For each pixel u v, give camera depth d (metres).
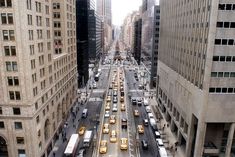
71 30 93.56
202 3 53.72
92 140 70.12
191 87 60.06
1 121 52.75
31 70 51.41
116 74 175.50
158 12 126.88
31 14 50.72
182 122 68.56
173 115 77.25
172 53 79.25
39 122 56.50
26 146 53.62
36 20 54.16
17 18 46.88
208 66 50.66
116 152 63.91
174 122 75.38
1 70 49.78
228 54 50.66
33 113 52.31
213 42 49.53
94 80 150.38
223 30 49.50
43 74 59.78
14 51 48.78
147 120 83.50
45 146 60.31
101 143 66.31
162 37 95.62
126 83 145.88
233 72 51.59
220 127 60.44
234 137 62.78
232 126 55.75
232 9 48.72
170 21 82.00
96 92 123.50
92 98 112.69
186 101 64.12
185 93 65.25
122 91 121.00
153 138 72.69
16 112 51.97
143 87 132.50
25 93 50.56
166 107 86.56
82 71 127.81
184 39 66.19
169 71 83.19
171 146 67.12
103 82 147.50
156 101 109.38
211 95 52.59
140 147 66.88
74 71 99.94
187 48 63.53
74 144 60.56
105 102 106.56
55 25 83.81
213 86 52.16
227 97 52.84
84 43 127.19
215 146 60.66
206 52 51.06
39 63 56.81
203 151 58.97
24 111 51.50
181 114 68.44
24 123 52.28
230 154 63.09
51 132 65.69
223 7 48.53
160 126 81.81
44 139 59.94
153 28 128.38
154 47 129.62
